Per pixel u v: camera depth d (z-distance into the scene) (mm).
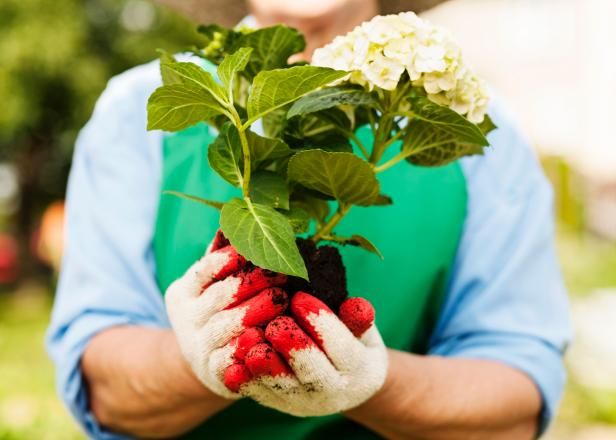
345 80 986
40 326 7836
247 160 926
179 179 1476
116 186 1502
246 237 856
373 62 933
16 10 8734
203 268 975
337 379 929
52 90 9281
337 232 1406
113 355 1334
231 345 927
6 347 6422
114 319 1418
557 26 11656
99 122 1586
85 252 1477
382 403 1227
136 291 1460
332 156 915
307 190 1032
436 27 957
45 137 9992
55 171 10539
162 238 1470
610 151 11273
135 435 1434
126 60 9406
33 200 10352
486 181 1502
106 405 1397
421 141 1028
